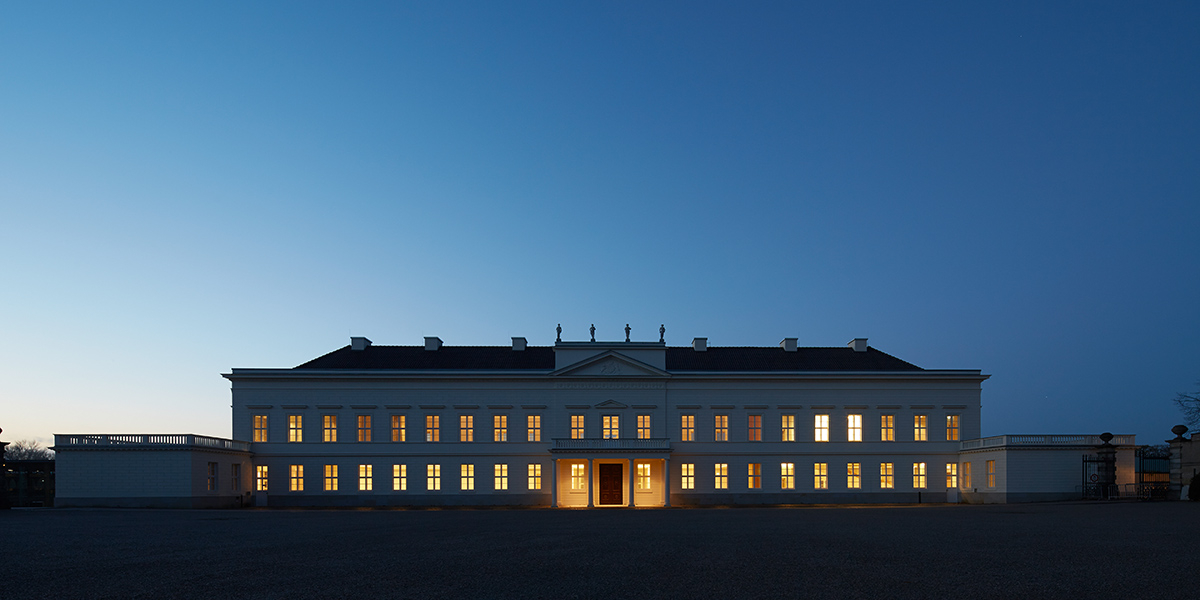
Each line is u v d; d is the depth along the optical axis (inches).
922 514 1803.6
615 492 3006.9
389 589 676.7
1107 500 2470.5
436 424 3053.6
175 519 1764.3
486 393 3063.5
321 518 1811.0
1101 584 684.7
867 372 3068.4
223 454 2785.4
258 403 3034.0
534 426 3058.6
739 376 3068.4
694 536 1182.9
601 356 3058.6
